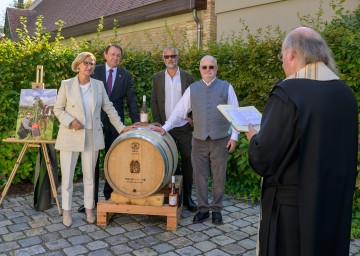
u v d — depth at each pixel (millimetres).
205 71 4055
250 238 3887
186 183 4746
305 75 1945
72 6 18250
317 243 1834
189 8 9773
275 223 1995
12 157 5551
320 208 1833
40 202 4574
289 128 1864
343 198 1920
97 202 4227
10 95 5473
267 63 5484
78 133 3996
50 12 21094
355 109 1973
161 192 4438
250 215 4555
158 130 4168
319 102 1853
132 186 4031
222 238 3879
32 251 3523
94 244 3693
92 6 15539
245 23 8414
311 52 1953
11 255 3441
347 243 1959
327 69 1965
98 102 4094
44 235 3885
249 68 5840
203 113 4078
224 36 8883
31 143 4648
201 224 4234
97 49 6211
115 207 4094
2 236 3852
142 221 4297
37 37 5855
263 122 1969
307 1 7207
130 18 11922
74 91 3982
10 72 5379
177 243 3742
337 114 1882
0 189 5422
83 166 4141
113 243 3721
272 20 7859
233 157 5207
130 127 4176
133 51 6746
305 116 1833
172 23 10789
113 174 4070
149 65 6512
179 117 4270
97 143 4078
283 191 1995
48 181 4621
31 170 5492
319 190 1826
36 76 5195
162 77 4672
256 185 5219
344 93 1940
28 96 4668
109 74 4551
